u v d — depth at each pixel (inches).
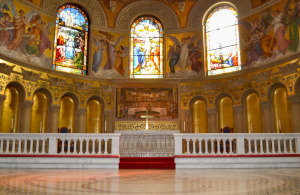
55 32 707.4
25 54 625.3
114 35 789.9
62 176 258.7
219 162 378.6
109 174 283.1
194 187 183.3
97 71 751.7
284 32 592.4
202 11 779.4
